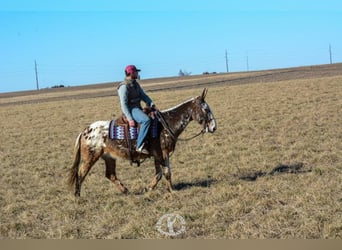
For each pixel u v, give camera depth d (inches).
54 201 411.5
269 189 399.2
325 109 922.1
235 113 973.2
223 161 537.6
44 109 1503.4
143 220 340.8
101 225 339.0
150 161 568.4
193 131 805.2
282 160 522.3
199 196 399.9
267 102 1103.0
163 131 404.2
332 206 339.0
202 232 314.2
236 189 406.3
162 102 1365.7
